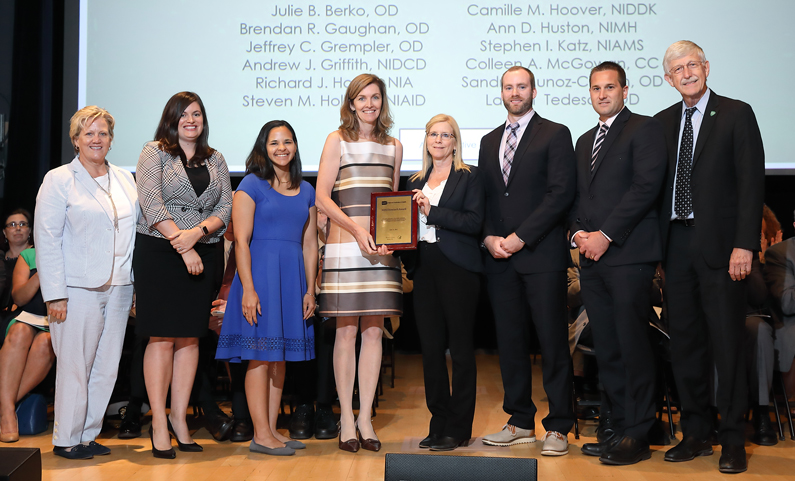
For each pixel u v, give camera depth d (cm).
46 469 233
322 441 276
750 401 287
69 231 250
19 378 289
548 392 257
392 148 265
